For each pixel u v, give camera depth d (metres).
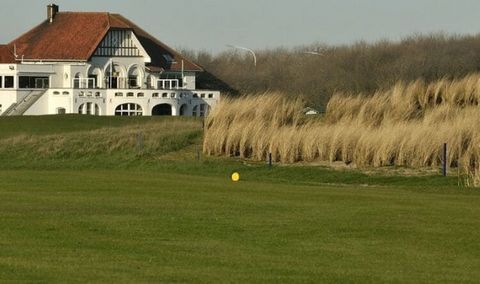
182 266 29.11
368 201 46.44
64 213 40.34
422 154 69.88
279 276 27.81
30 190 50.59
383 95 83.62
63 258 30.05
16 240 33.31
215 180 60.03
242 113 83.88
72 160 84.75
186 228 36.66
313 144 76.06
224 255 31.11
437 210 42.62
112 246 32.47
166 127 98.38
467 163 66.81
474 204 45.34
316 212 41.69
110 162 83.12
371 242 33.94
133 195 48.38
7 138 95.94
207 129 84.44
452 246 33.25
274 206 43.88
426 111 80.94
